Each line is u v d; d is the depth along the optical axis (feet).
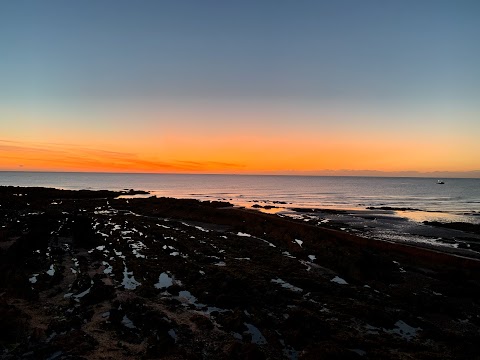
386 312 54.24
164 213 175.52
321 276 73.97
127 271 73.61
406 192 443.32
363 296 61.46
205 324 47.91
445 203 291.99
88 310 52.19
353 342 44.16
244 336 45.03
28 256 81.46
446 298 63.57
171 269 74.79
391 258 92.12
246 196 340.59
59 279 66.23
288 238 109.29
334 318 52.06
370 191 452.76
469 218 190.19
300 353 41.22
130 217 157.48
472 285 69.62
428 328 49.98
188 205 195.11
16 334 44.06
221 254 89.66
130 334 44.91
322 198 325.62
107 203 220.64
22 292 57.72
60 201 227.81
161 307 54.08
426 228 148.15
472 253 98.22
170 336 44.52
